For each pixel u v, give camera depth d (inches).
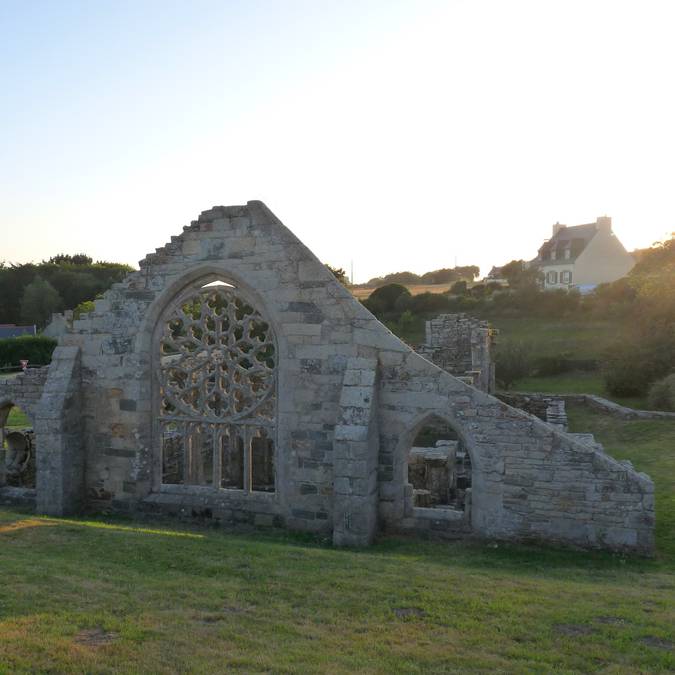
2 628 309.4
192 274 657.0
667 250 2149.4
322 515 615.5
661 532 579.8
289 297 620.1
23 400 731.4
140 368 676.1
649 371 1403.8
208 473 918.4
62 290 3740.2
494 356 1569.9
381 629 336.5
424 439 1047.0
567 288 2787.9
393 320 2578.7
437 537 581.3
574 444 538.9
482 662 298.8
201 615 345.7
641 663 303.1
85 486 700.0
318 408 613.3
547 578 468.4
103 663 279.6
